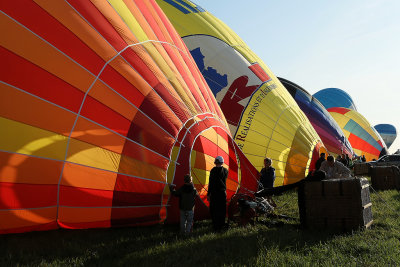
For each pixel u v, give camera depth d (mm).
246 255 4906
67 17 6363
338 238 5742
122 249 5512
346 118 34938
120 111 6555
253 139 12141
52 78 5996
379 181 12352
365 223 6289
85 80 6301
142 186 6562
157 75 7328
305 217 6609
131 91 6781
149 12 8336
